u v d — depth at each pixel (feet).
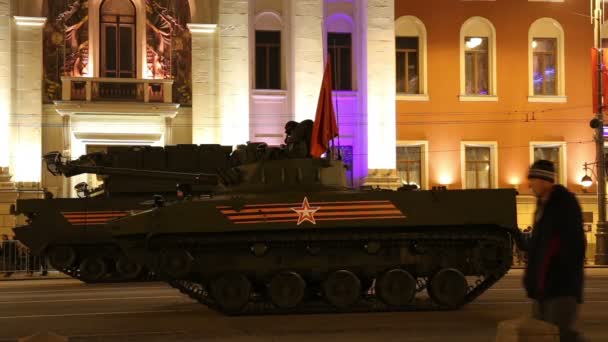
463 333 42.22
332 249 53.72
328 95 58.18
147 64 115.55
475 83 124.57
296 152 55.98
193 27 114.93
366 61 118.21
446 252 54.24
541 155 124.88
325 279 53.93
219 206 52.11
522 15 125.08
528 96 124.57
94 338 41.50
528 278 25.64
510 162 123.75
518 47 124.88
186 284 53.26
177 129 115.75
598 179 111.34
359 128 119.34
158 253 52.42
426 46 122.93
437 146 122.62
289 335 42.16
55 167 71.05
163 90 114.42
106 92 112.98
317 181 55.36
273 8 118.62
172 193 81.51
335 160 57.41
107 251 81.00
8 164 109.09
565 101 125.29
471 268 54.29
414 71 123.44
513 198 53.21
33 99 110.83
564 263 24.73
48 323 47.83
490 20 124.36
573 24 126.11
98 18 114.73
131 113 113.09
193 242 52.06
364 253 53.93
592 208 123.24
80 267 81.10
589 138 125.59
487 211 52.80
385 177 116.67
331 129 57.77
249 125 116.47
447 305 53.01
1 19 109.91
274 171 55.26
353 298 52.39
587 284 71.31
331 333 42.80
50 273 96.94
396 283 52.80
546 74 125.90
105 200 80.38
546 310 24.97
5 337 42.29
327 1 120.47
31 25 111.34
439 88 123.13
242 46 115.24
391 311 52.85
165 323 47.80
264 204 52.26
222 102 114.32
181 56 116.26
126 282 84.07
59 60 113.19
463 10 123.95
